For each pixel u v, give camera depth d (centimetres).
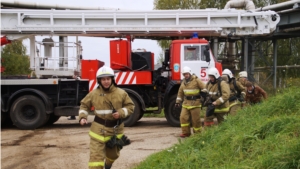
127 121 1123
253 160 418
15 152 774
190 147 562
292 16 2238
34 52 1201
